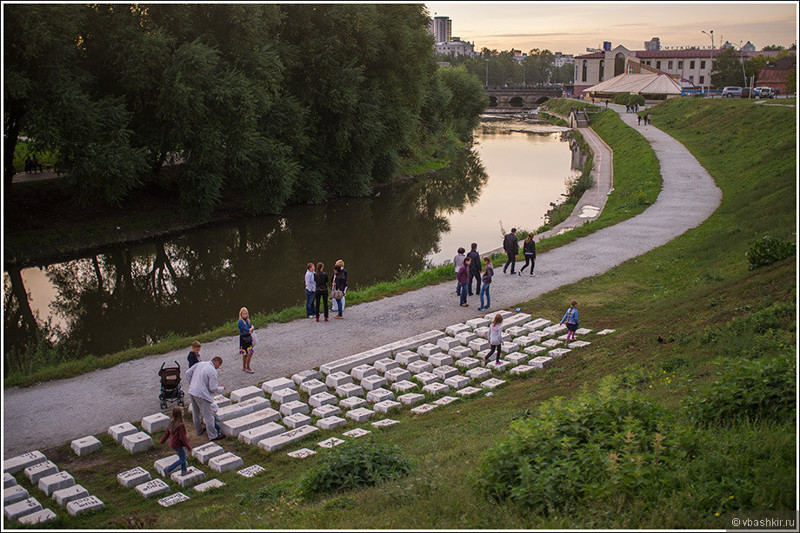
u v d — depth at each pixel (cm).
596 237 3128
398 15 4634
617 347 1666
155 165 3859
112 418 1420
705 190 4066
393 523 743
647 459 772
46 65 2861
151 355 1794
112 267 3189
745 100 7038
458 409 1430
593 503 712
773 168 3778
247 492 1041
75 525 972
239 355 1797
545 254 2886
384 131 4672
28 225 3241
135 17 3312
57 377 1634
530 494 750
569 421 899
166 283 2991
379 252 3459
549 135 9375
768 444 785
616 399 927
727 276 2133
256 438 1311
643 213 3562
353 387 1580
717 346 1398
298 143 4081
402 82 4781
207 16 3591
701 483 725
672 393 1148
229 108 3444
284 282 2939
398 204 4653
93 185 3130
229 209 4106
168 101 3244
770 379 942
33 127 2922
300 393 1573
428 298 2334
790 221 2528
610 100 12094
